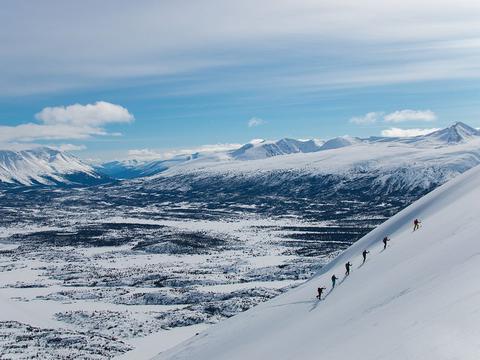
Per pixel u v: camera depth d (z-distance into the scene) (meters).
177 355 53.75
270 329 47.12
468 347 16.23
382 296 35.47
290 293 63.75
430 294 26.95
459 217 45.69
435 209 60.00
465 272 27.52
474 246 32.69
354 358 21.91
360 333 27.11
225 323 61.06
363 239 69.62
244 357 40.44
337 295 46.66
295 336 38.81
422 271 35.38
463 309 20.45
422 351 17.61
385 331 23.92
